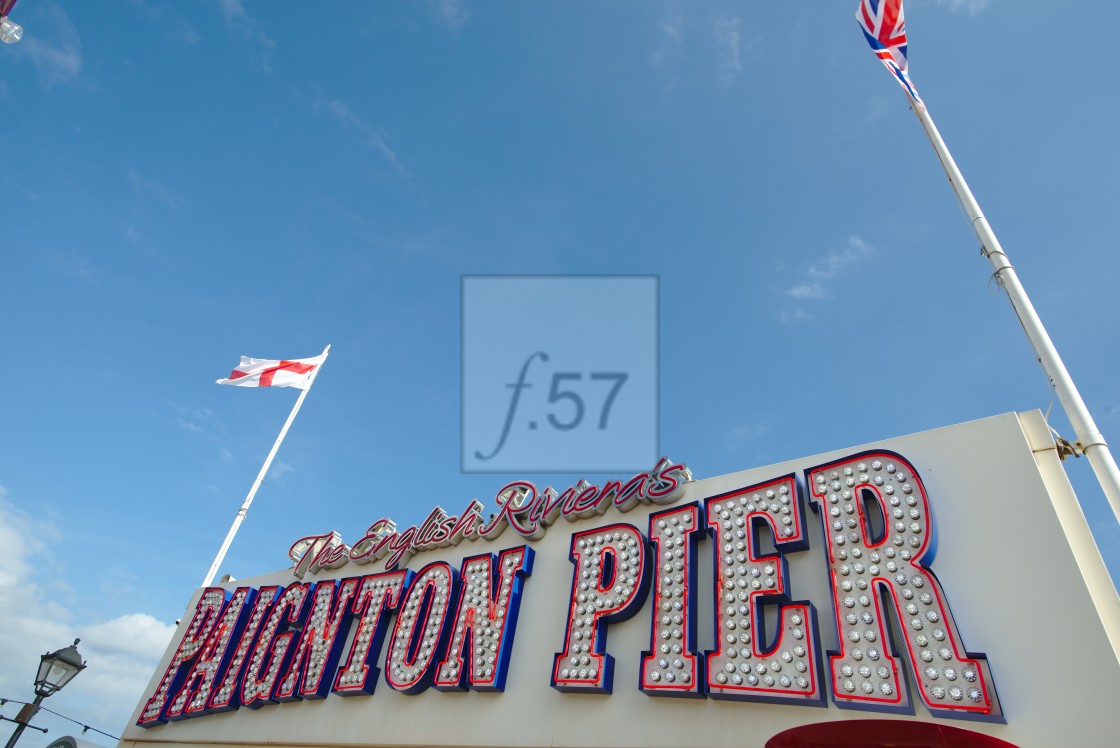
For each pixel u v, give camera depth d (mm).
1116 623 7414
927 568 8453
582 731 10180
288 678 14211
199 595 18719
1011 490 8633
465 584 13125
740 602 9672
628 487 12352
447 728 11492
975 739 6949
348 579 15227
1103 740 6680
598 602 11156
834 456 10492
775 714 8711
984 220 9805
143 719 16047
